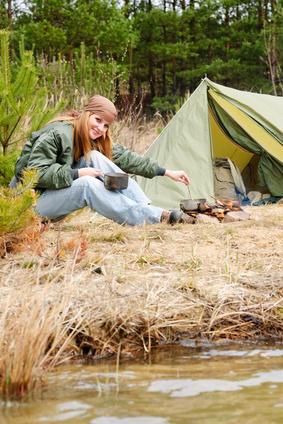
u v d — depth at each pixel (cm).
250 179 854
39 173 495
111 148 531
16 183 503
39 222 467
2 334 304
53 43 2033
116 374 309
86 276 404
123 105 1389
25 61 589
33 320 305
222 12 3122
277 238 530
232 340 367
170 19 2916
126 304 369
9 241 454
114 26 2156
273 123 795
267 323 379
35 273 397
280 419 253
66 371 313
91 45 2161
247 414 258
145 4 3422
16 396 278
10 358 285
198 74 2861
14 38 1920
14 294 354
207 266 445
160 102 2595
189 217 561
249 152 841
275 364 325
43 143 498
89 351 342
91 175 507
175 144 780
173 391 286
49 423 248
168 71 3391
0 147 587
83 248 440
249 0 3044
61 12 2138
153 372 313
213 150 831
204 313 380
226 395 280
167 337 365
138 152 1180
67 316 351
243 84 2825
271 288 408
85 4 2136
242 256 474
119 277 404
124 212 513
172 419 253
